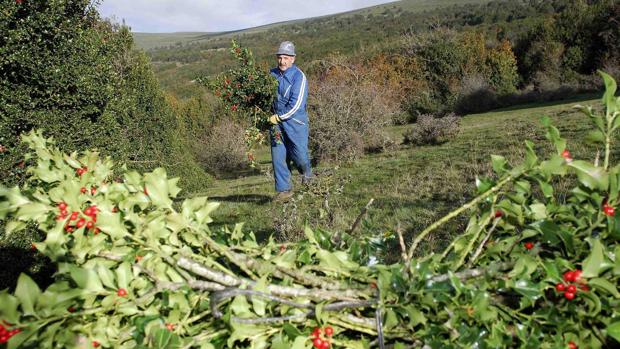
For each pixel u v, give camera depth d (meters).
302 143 6.76
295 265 2.02
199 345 1.68
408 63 40.22
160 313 1.82
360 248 2.24
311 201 6.21
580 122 13.73
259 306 1.68
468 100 33.25
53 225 1.99
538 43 38.78
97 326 1.70
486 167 8.95
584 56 36.25
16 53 6.04
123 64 14.79
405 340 1.77
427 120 17.38
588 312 1.65
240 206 8.33
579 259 1.76
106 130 7.80
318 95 17.66
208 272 1.83
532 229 1.83
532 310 1.77
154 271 1.84
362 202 7.20
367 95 18.06
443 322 1.67
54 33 6.62
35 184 3.07
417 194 7.60
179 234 2.08
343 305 1.68
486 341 1.59
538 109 24.98
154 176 1.94
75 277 1.63
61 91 6.80
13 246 4.56
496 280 1.71
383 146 17.27
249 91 6.53
